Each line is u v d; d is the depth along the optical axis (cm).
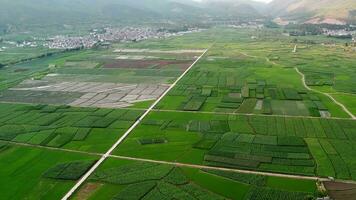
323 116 12631
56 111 13788
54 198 8056
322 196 7712
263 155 9719
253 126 11794
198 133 11325
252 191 8019
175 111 13500
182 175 8812
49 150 10469
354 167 8962
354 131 11231
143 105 14338
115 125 12206
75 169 9212
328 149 9994
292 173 8769
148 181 8581
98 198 7994
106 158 9869
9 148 10662
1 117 13225
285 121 12181
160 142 10762
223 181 8512
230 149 10131
